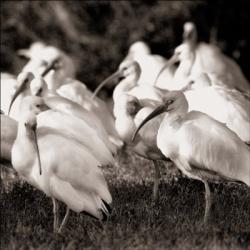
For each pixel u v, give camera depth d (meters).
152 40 34.94
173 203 13.74
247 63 36.94
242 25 36.47
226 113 16.02
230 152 12.94
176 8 34.81
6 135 14.80
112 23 35.22
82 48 35.06
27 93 18.03
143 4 35.12
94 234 12.05
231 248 11.32
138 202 13.90
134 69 20.25
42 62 22.69
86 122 15.16
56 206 12.59
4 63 34.97
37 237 11.95
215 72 23.58
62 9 35.69
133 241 11.65
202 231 11.93
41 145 12.34
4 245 11.70
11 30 35.28
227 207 13.50
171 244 11.48
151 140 15.06
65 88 18.97
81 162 12.25
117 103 15.50
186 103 13.50
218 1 35.88
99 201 12.32
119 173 16.69
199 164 13.06
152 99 16.45
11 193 14.52
